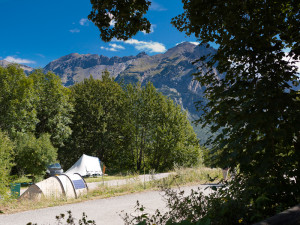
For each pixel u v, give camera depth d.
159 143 40.91
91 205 11.08
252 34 3.70
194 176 16.31
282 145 3.29
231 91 3.76
